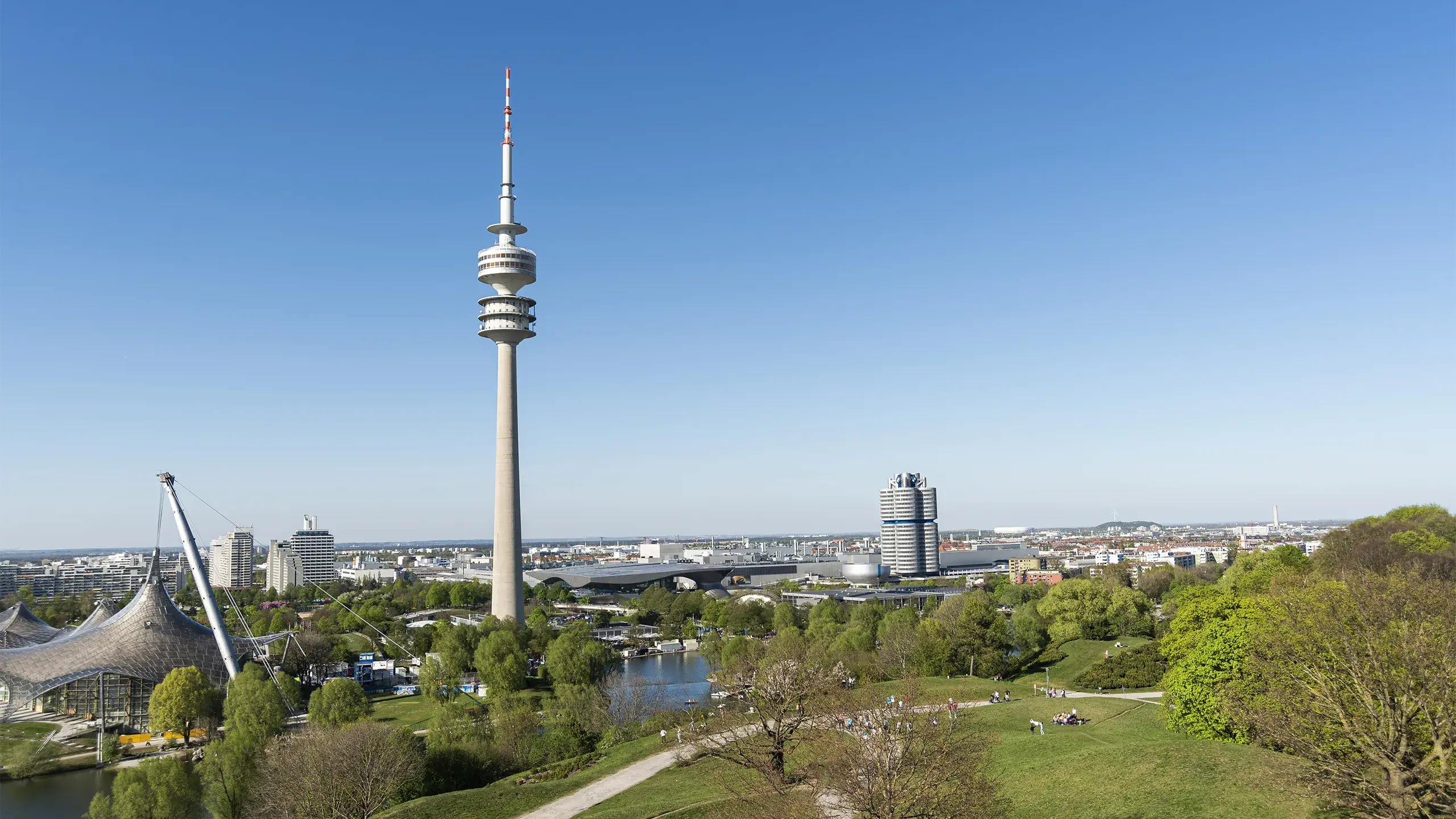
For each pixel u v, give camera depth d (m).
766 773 89.56
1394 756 63.09
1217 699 102.00
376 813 119.38
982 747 89.88
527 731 153.00
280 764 123.81
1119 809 82.81
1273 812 75.31
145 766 136.62
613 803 106.44
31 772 177.88
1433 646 65.88
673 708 176.00
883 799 69.56
